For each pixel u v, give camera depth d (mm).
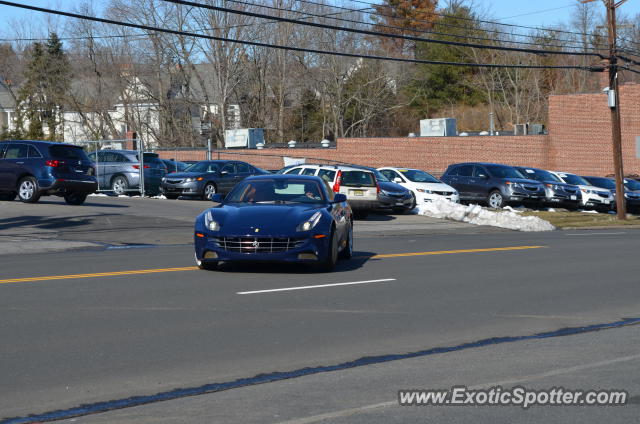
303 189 13203
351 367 6777
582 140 48875
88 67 62625
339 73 65812
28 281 11250
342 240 13555
